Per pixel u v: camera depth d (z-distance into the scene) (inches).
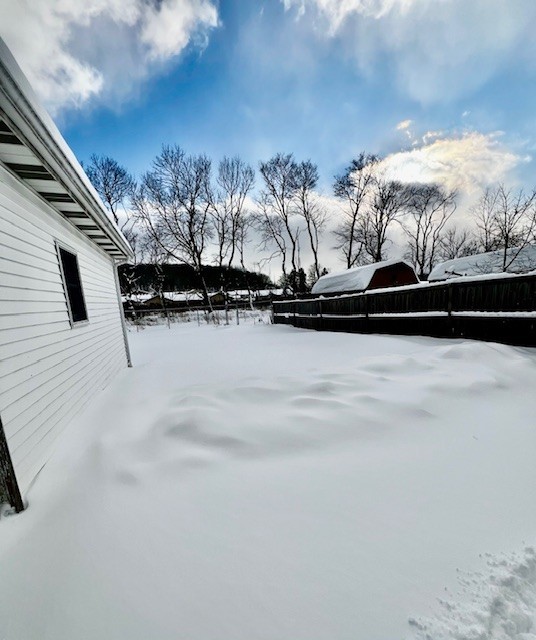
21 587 48.0
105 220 144.0
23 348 83.8
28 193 98.0
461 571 47.0
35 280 97.5
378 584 45.0
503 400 107.3
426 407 101.5
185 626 40.6
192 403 108.0
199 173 861.8
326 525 56.7
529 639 39.3
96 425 111.3
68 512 64.4
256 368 186.1
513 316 173.3
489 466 73.5
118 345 219.0
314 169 964.0
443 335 220.8
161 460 79.3
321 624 40.0
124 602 44.4
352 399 106.7
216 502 64.1
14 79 55.4
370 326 296.7
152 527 58.4
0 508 66.0
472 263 626.8
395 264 647.8
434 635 38.7
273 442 85.0
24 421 79.0
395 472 72.1
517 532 54.2
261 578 46.6
